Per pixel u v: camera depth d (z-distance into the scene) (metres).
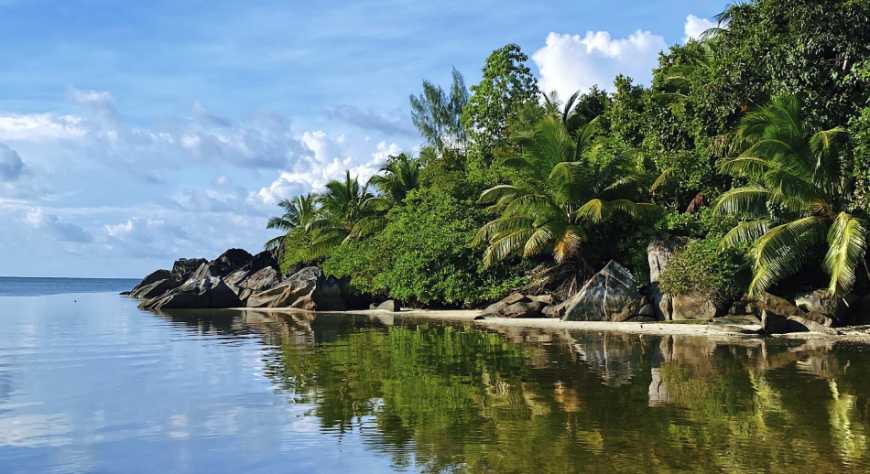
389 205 52.12
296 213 65.19
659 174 32.50
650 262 27.72
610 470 6.69
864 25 22.80
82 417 9.59
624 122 37.12
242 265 63.56
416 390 11.41
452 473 6.70
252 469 7.01
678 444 7.62
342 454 7.48
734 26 29.38
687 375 12.62
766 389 11.03
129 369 14.50
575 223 32.28
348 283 44.06
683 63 36.97
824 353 16.00
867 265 23.25
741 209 23.94
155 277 77.00
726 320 22.97
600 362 14.71
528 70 49.06
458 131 55.66
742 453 7.23
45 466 7.22
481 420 9.00
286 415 9.54
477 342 19.67
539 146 32.62
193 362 15.57
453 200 38.56
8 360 16.25
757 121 24.28
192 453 7.66
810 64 23.97
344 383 12.27
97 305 50.78
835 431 8.15
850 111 23.48
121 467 7.18
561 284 33.03
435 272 37.62
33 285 178.75
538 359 15.38
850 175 22.20
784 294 24.53
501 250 32.03
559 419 8.98
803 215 23.69
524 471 6.71
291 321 31.09
